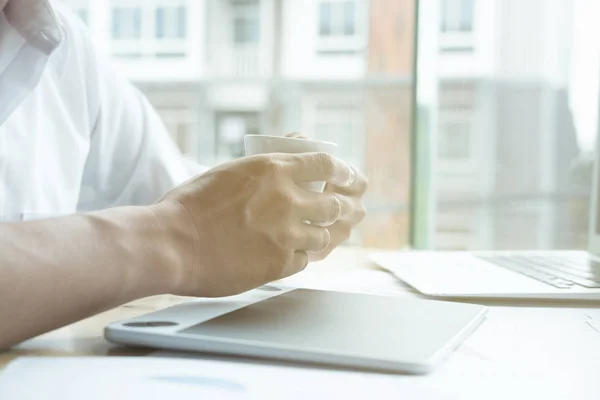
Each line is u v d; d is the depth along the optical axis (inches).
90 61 34.3
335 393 11.2
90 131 34.8
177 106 206.8
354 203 30.1
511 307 22.6
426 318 17.8
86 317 15.2
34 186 29.7
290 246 18.9
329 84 168.9
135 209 17.1
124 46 253.1
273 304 19.0
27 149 29.5
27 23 20.8
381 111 138.9
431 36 54.4
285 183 18.7
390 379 12.4
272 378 12.0
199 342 14.0
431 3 54.4
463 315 18.7
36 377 11.6
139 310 21.1
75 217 16.0
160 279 16.4
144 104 38.7
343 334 15.1
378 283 27.8
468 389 12.0
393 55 138.9
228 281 17.9
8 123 28.9
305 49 247.8
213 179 18.2
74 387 11.0
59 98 32.3
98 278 15.0
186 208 17.6
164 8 249.9
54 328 14.6
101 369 12.2
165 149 38.1
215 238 17.6
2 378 11.5
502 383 12.5
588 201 61.7
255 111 196.2
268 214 18.2
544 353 15.4
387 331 15.7
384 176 130.1
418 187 54.2
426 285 25.3
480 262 33.9
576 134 62.0
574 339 17.1
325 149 21.2
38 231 14.9
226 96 201.6
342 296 21.0
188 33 251.3
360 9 145.1
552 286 24.9
